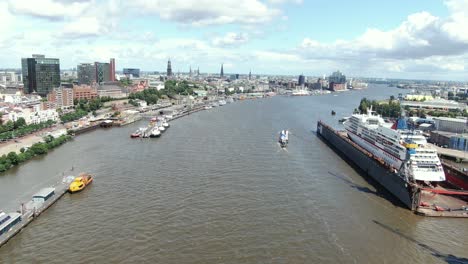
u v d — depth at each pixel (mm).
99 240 104938
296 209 130250
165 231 110500
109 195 140125
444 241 111312
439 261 99625
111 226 113688
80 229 111750
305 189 152625
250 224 116562
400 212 133125
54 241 104438
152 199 135625
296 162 197500
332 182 165375
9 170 174750
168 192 143250
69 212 124250
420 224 123062
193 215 122000
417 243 109250
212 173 169625
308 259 97750
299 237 109375
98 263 93438
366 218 126125
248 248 101938
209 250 100250
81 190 145125
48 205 127438
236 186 152125
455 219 128125
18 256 96500
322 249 103125
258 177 165750
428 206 136500
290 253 100250
